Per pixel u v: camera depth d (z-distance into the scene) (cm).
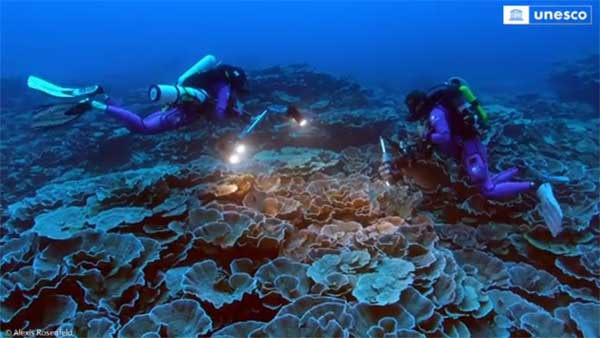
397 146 521
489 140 647
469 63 4834
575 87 1823
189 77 429
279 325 254
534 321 291
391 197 451
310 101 1166
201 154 852
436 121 373
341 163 661
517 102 1694
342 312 262
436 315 276
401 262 316
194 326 268
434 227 431
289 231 382
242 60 4094
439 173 488
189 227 371
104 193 437
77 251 325
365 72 3897
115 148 977
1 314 273
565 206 454
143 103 1473
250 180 480
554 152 776
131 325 264
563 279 372
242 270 334
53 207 486
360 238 361
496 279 348
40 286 296
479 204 452
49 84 405
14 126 1413
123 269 318
